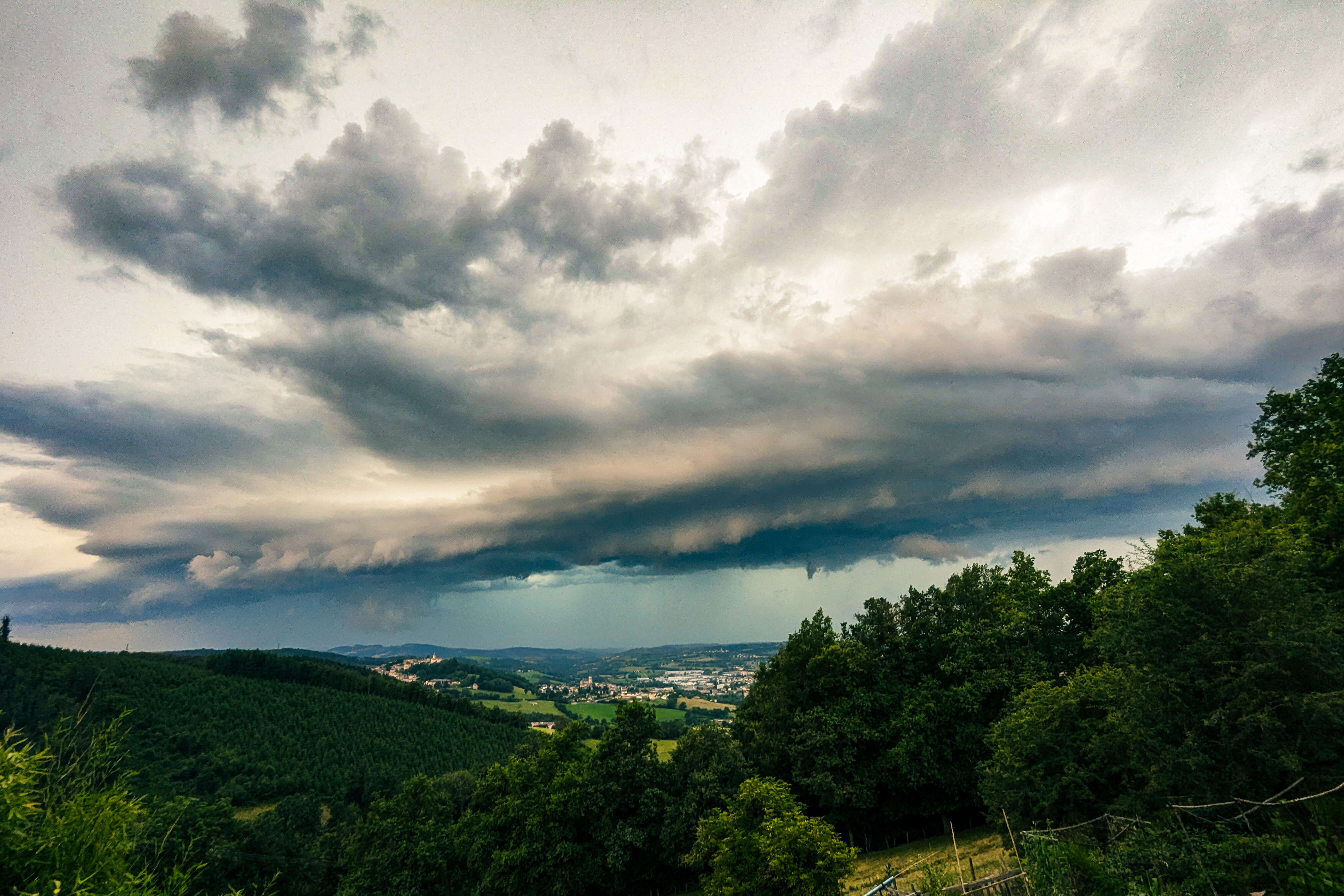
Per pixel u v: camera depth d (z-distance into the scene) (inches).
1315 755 740.0
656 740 2177.7
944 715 1884.8
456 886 2053.4
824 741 1876.2
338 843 2591.0
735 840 1206.9
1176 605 883.4
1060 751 1123.9
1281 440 1429.6
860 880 1534.2
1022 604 2006.6
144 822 299.4
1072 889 698.2
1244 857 680.4
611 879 1982.0
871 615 2240.4
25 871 261.7
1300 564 877.8
